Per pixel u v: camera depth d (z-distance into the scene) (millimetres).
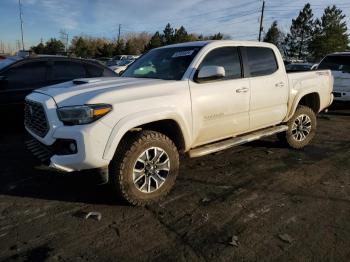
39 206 3902
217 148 4688
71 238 3268
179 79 4320
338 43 59375
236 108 4828
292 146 6230
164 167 4039
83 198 4113
